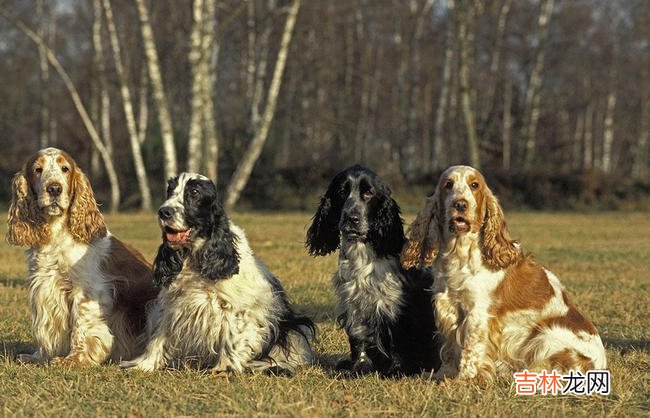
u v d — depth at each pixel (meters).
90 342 7.32
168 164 26.67
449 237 6.77
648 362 7.48
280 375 6.99
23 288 11.94
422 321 7.23
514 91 44.94
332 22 43.47
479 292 6.68
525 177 36.72
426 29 44.47
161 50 41.91
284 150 47.00
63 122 44.00
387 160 50.00
